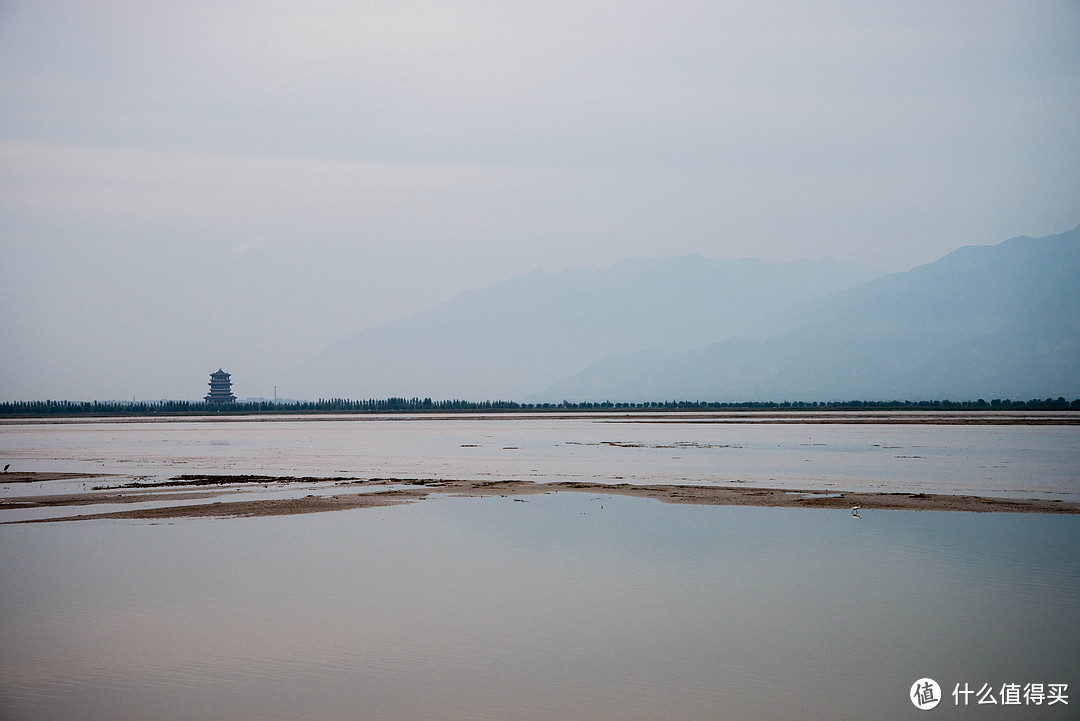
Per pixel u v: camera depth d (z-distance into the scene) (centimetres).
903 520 3394
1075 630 2017
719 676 1759
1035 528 3212
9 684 1731
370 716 1582
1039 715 1570
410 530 3256
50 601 2288
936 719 1555
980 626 2042
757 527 3272
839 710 1597
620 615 2139
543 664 1823
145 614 2169
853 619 2102
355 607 2217
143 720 1571
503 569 2614
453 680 1739
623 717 1558
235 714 1579
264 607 2222
